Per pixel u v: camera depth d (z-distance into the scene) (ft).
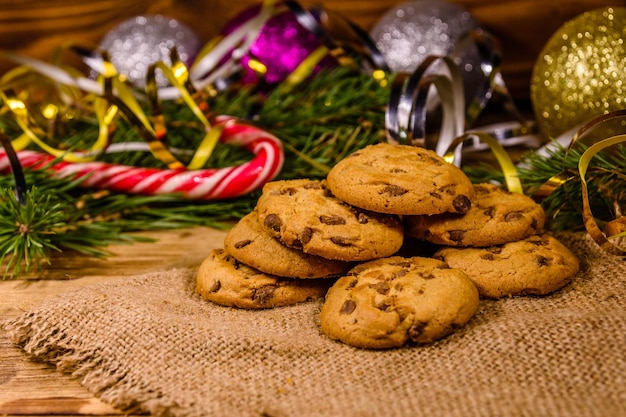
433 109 1.92
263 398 1.12
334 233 1.27
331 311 1.23
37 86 2.13
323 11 2.00
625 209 1.49
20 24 2.40
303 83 2.06
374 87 1.93
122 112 1.63
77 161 1.72
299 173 1.74
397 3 2.31
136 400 1.15
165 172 1.69
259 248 1.31
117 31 2.13
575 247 1.44
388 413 1.08
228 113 1.93
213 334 1.22
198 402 1.12
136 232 1.69
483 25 2.31
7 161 1.70
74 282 1.48
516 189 1.49
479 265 1.30
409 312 1.19
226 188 1.65
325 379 1.15
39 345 1.26
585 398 1.09
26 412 1.16
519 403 1.08
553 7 2.26
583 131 1.41
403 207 1.28
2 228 1.51
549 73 1.70
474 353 1.17
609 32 1.62
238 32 1.87
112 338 1.24
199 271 1.37
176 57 1.70
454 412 1.07
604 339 1.16
